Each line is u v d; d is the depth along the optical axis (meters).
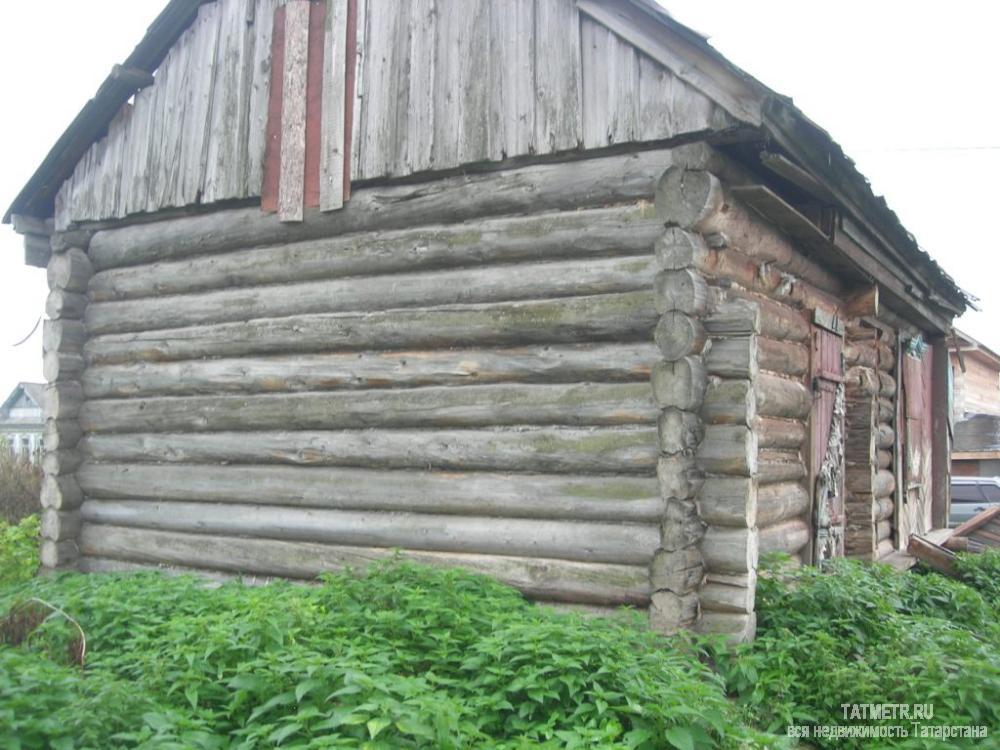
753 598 5.95
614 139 6.25
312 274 7.55
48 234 9.41
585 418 6.31
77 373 8.91
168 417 8.26
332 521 7.32
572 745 3.95
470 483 6.71
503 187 6.71
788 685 5.39
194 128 8.24
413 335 6.98
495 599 5.97
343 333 7.31
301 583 7.51
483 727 4.55
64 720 3.88
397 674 5.14
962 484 17.42
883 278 9.19
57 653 5.36
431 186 7.04
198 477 8.06
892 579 7.46
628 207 6.28
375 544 7.15
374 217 7.27
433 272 7.00
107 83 8.42
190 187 8.16
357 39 7.48
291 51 7.78
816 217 7.28
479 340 6.73
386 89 7.28
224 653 4.84
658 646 5.49
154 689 4.66
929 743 4.59
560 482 6.37
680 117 6.03
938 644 5.76
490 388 6.68
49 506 8.73
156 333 8.41
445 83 7.00
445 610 5.50
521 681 4.55
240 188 7.88
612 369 6.24
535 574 6.41
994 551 9.77
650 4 5.94
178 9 8.23
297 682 4.47
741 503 5.88
